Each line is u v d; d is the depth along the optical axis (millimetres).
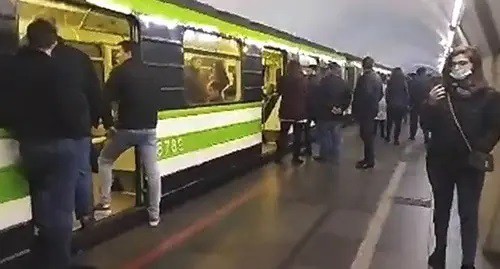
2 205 5027
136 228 6781
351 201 8375
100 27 7797
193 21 8734
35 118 4590
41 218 4789
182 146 8492
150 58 7422
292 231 6684
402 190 9273
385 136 18672
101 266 5340
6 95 4574
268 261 5566
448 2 10859
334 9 15516
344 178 10445
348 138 18859
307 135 13305
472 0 6062
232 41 10648
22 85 4543
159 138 7746
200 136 9164
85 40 8109
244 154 11344
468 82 4824
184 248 5973
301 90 12258
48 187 4734
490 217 6004
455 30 15070
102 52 8469
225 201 8367
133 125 6512
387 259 5672
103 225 6316
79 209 5934
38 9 6566
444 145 4957
